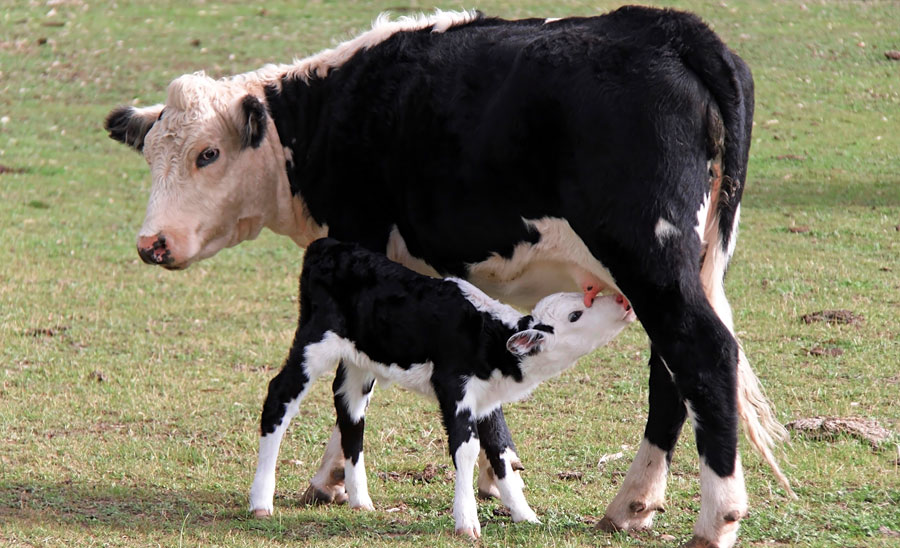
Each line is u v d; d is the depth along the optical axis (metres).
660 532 8.80
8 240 19.48
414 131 9.03
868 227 19.48
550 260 8.70
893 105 27.97
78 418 11.76
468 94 8.77
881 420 11.32
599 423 11.68
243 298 16.84
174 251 9.50
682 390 7.91
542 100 8.28
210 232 9.73
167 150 9.55
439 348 8.54
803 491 9.56
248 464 10.65
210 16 36.84
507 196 8.58
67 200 22.55
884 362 13.08
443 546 8.13
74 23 36.03
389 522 9.01
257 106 9.31
